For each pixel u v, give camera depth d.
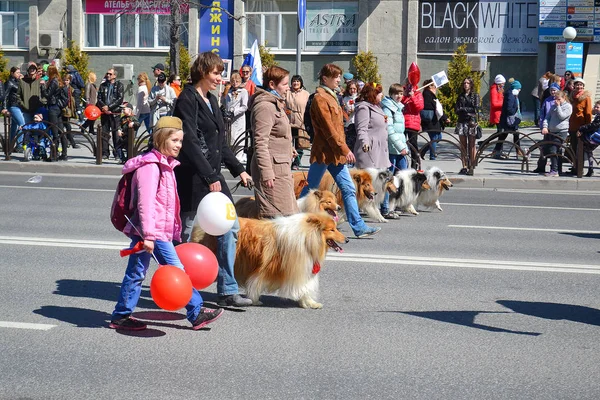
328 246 9.01
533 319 8.84
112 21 36.16
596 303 9.55
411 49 37.22
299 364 7.27
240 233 8.91
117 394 6.49
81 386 6.65
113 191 18.77
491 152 26.73
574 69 31.75
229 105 23.38
